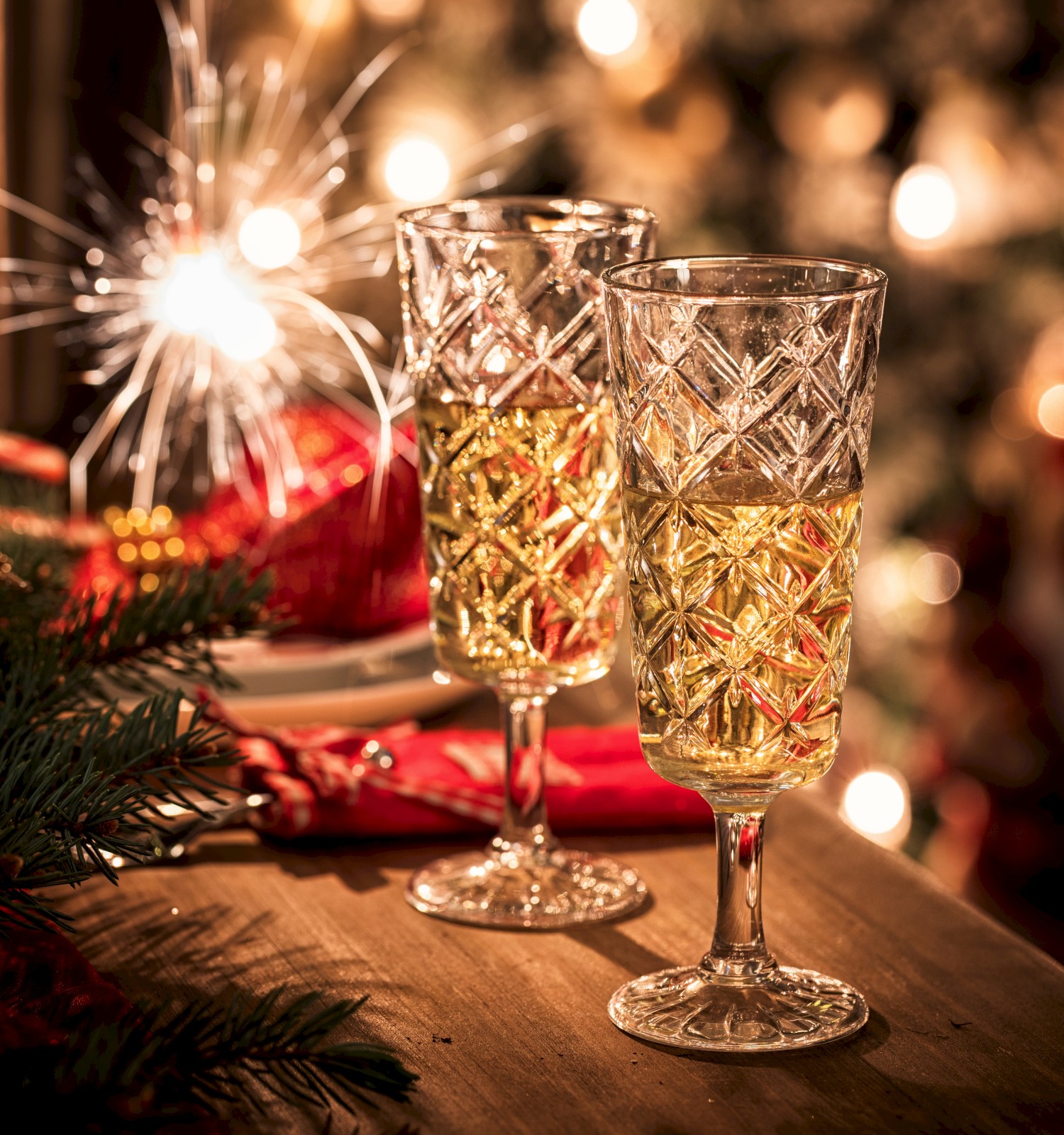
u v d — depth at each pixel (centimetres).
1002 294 172
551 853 84
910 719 182
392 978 78
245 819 86
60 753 74
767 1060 74
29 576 87
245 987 77
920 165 164
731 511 73
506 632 82
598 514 82
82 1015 71
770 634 74
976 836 178
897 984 77
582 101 163
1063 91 168
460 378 81
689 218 166
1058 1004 76
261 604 84
